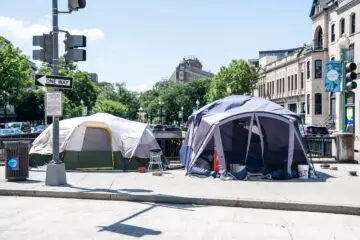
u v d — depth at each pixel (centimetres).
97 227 701
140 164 1468
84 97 7050
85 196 983
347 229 721
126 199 963
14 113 7125
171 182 1151
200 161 1300
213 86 7088
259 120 1300
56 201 947
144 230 687
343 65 1559
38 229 682
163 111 9288
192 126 1527
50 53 1087
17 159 1151
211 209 874
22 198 982
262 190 1029
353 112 3800
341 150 1641
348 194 978
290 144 1273
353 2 3828
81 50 1073
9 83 4400
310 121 4812
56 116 1096
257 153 1291
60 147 1438
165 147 1880
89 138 1472
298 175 1265
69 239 625
